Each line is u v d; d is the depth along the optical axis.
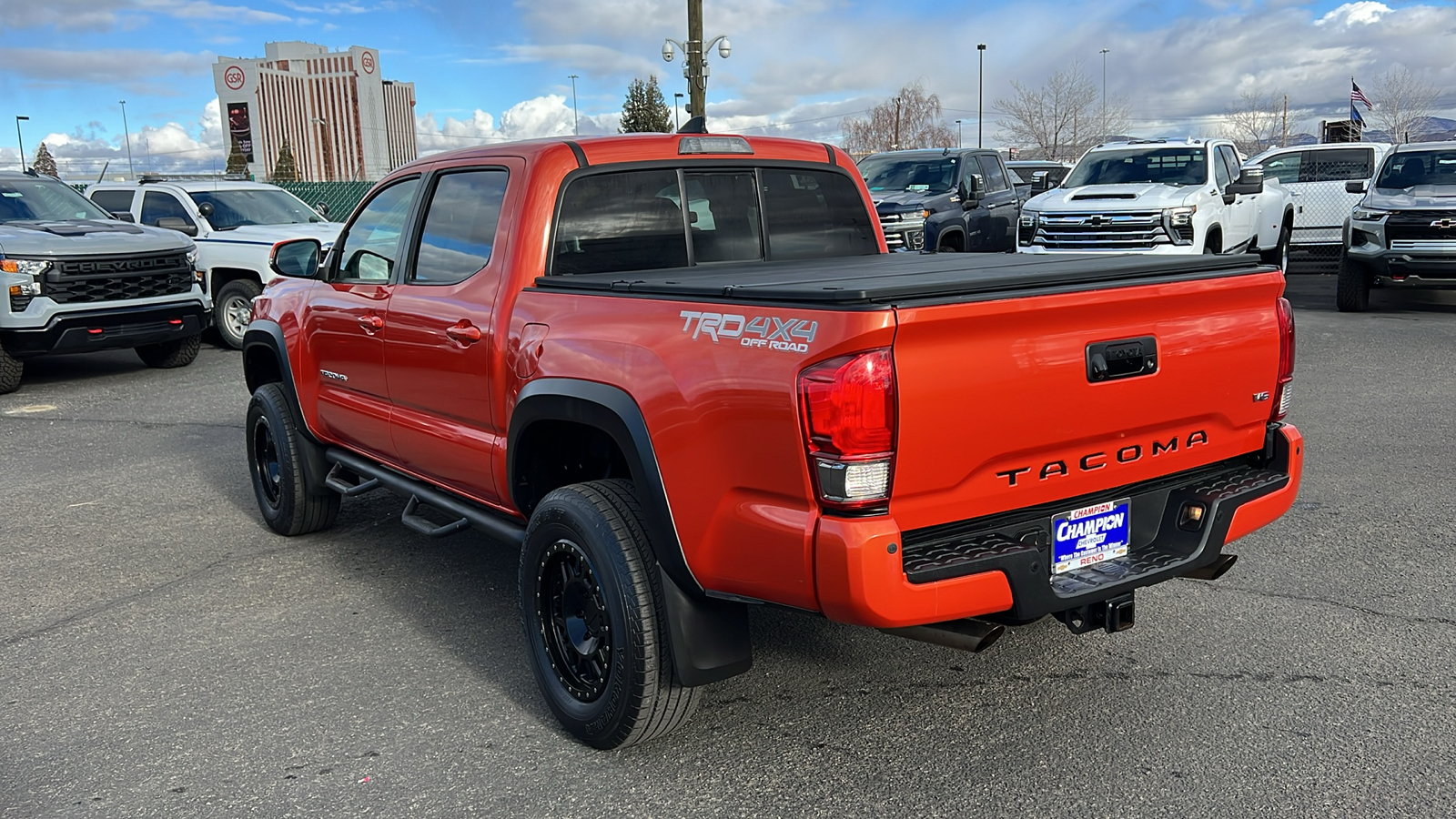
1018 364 2.82
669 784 3.22
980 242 15.48
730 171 4.37
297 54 159.50
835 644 4.18
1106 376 3.01
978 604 2.82
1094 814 2.98
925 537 2.88
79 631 4.51
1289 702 3.61
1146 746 3.34
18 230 10.41
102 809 3.14
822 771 3.26
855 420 2.60
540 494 3.79
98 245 10.39
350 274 4.96
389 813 3.10
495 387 3.82
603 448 3.87
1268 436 3.56
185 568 5.30
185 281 11.23
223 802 3.17
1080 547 3.16
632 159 4.07
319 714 3.71
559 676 3.54
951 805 3.05
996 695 3.72
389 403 4.65
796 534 2.74
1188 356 3.21
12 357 10.21
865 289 2.64
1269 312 3.46
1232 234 13.78
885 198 14.45
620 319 3.28
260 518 6.16
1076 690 3.74
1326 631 4.18
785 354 2.72
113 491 6.78
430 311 4.19
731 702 3.73
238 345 13.09
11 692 3.93
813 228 4.64
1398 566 4.84
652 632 3.16
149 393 10.37
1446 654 3.94
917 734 3.47
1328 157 17.94
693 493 2.99
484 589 4.95
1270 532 5.34
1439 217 12.36
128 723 3.67
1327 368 9.70
